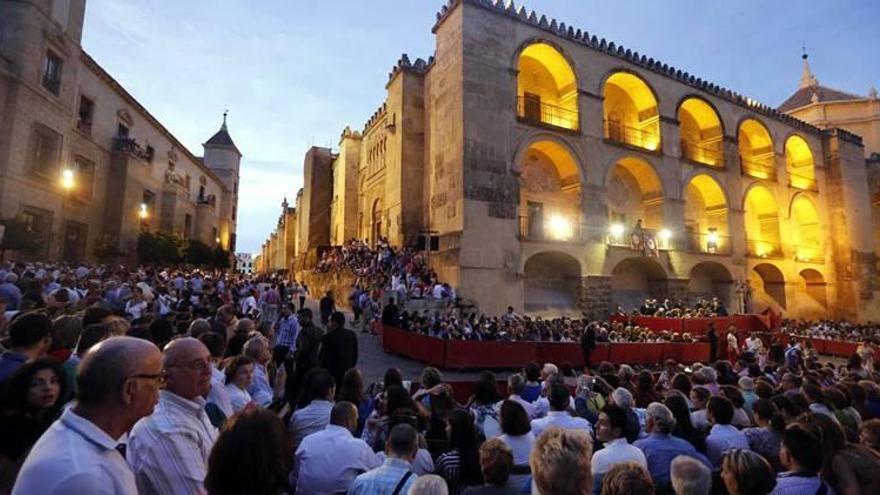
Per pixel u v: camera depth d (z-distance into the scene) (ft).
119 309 35.29
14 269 51.72
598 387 28.27
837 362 73.26
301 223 184.65
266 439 6.90
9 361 12.77
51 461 6.32
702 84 110.93
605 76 97.09
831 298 127.03
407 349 53.11
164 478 8.96
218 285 70.90
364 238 134.72
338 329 28.04
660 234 98.73
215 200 174.40
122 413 7.18
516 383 23.79
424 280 78.59
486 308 76.28
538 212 92.58
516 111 85.30
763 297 120.67
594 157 92.12
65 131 83.05
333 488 13.16
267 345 20.97
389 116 113.70
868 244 131.85
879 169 142.82
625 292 99.40
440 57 88.74
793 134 128.26
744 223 111.75
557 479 8.33
